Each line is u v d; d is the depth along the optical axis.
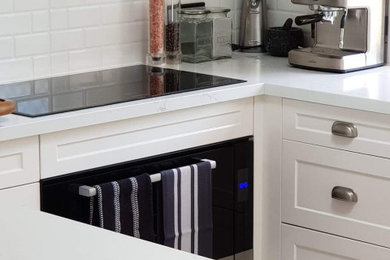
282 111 3.62
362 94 3.36
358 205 3.47
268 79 3.68
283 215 3.71
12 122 2.93
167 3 3.95
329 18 3.79
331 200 3.54
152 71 3.87
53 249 1.68
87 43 3.86
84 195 3.08
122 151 3.23
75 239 1.73
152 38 3.97
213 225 3.60
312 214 3.62
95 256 1.65
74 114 3.05
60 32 3.76
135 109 3.20
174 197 3.31
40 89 3.49
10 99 3.30
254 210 3.77
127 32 3.99
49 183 3.05
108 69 3.94
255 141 3.71
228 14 4.38
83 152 3.12
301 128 3.57
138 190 3.20
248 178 3.71
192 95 3.38
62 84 3.59
